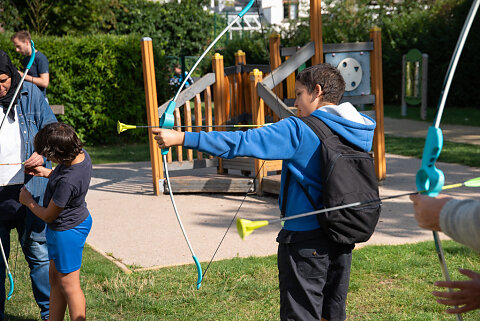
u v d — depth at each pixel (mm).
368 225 2285
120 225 5738
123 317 3504
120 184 7898
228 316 3477
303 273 2346
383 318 3412
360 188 2268
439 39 17562
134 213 6234
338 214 2219
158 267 4398
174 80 13805
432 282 3947
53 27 15242
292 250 2363
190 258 4645
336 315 2506
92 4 15617
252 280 4047
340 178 2234
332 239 2273
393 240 4992
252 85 6641
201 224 5723
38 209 2887
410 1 20281
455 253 4480
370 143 2398
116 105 11914
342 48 6891
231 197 7027
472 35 17156
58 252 2898
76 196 2873
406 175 7945
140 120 12234
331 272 2455
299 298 2355
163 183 7207
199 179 7160
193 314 3520
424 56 14844
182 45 22391
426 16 18266
